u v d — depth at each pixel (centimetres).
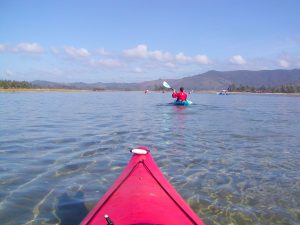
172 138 1205
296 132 1395
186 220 369
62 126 1506
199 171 779
